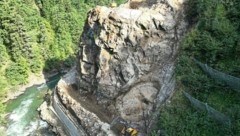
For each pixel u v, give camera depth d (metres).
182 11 56.44
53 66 85.69
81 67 65.25
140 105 55.44
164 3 57.88
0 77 77.19
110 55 59.72
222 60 44.56
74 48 91.50
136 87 56.75
